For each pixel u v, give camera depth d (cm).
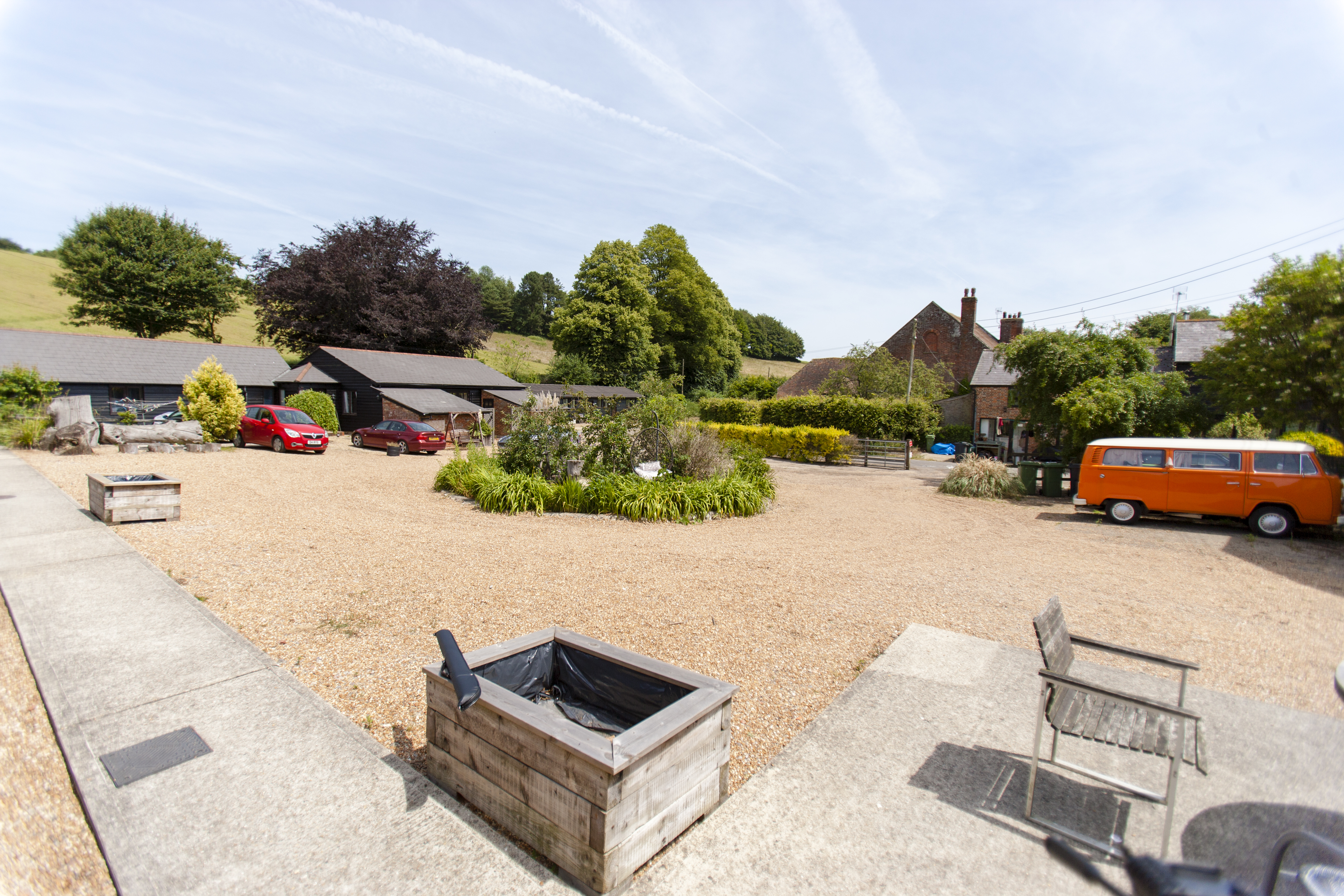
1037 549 939
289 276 3894
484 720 279
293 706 381
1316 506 1007
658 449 1339
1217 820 289
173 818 280
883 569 777
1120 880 250
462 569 712
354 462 1836
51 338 2705
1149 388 1476
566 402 1452
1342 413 1192
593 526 1020
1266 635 564
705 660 482
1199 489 1097
